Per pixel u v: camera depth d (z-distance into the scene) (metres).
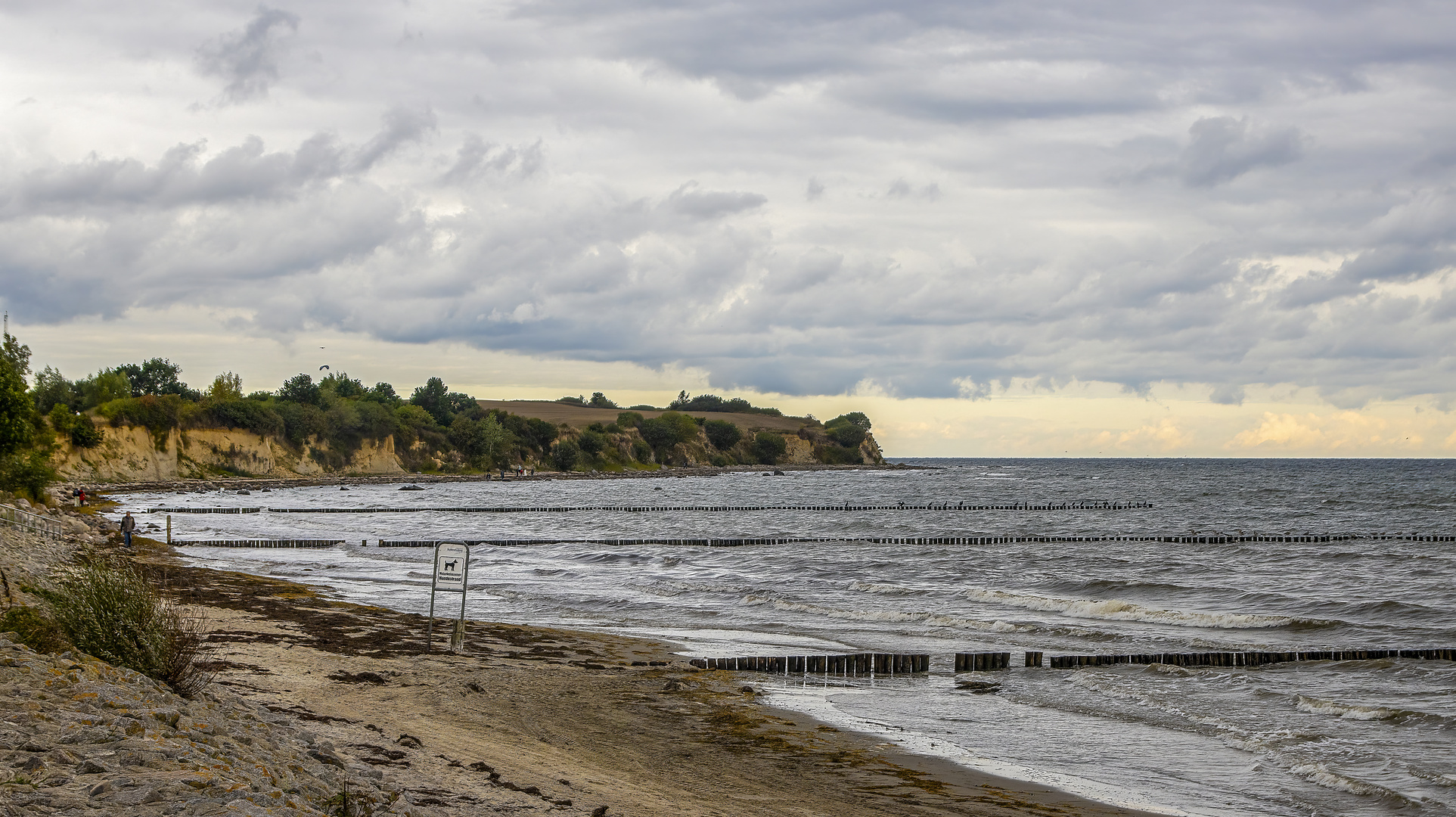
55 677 10.24
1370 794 13.73
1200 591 38.12
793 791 13.27
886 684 20.83
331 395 189.62
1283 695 19.72
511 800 11.01
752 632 27.42
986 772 14.74
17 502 56.12
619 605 32.28
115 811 7.04
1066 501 124.31
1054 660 22.81
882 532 77.50
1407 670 21.81
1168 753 15.86
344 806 8.77
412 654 20.64
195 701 11.84
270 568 43.56
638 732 15.84
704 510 106.19
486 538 66.62
